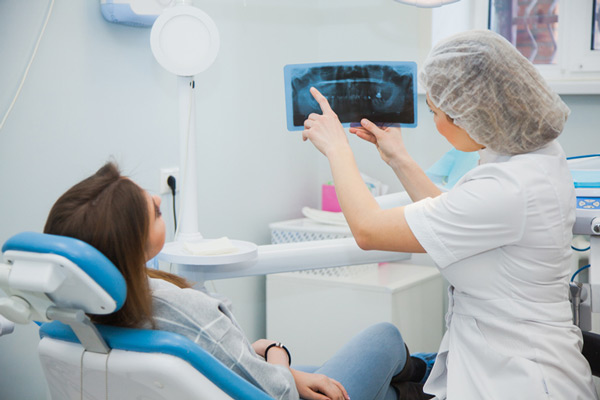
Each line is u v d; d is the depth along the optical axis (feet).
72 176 5.56
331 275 7.43
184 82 5.00
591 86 7.20
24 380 5.39
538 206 3.40
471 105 3.61
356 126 4.75
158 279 3.36
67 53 5.43
